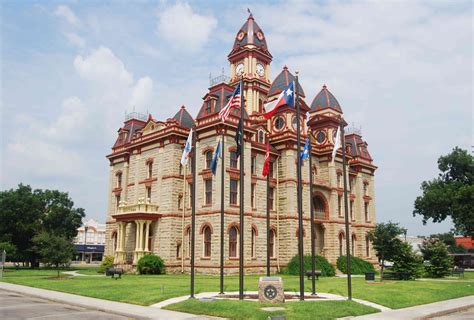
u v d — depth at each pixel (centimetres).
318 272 3928
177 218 4991
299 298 2428
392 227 4325
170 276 4272
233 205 4766
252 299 2358
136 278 3991
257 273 4894
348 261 2459
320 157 6053
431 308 2414
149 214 4950
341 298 2472
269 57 6631
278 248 5278
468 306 2595
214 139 4853
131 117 6294
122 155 6009
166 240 4903
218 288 2953
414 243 12588
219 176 4688
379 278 4434
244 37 6588
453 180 7431
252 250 4950
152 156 5381
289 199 5300
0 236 6662
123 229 5222
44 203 7362
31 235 6856
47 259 4228
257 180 5159
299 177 2419
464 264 8938
